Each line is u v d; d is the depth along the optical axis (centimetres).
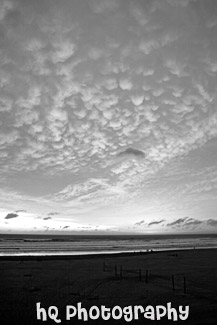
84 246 11844
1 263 4909
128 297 2456
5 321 1817
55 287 2858
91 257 6103
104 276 3584
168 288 2820
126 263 5078
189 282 3150
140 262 5241
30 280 3250
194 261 5409
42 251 8406
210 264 4916
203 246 11462
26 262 5094
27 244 13075
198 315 1920
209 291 2675
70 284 3025
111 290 2725
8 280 3238
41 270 4084
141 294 2559
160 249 9600
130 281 3219
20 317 1900
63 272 3897
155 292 2639
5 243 13738
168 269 4266
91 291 2684
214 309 2058
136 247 11031
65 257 5925
